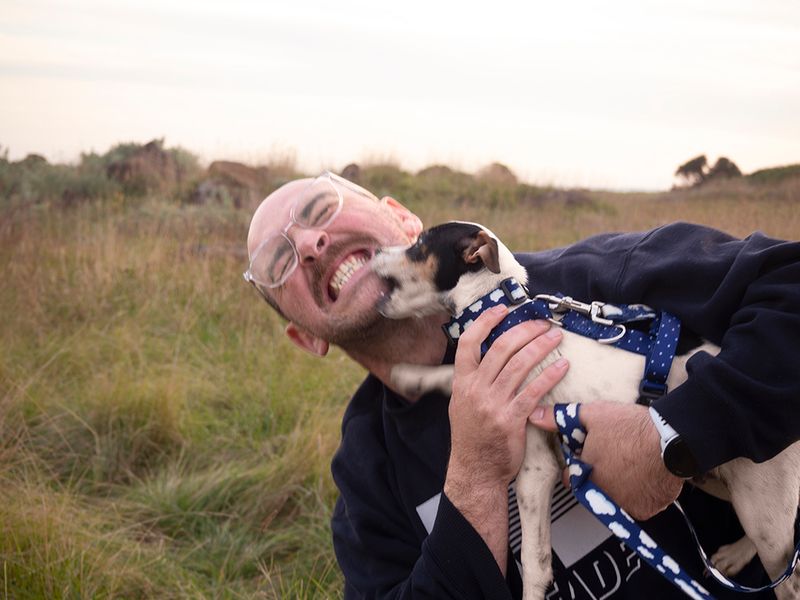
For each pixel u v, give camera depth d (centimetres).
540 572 86
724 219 384
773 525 80
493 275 93
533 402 86
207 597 134
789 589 81
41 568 129
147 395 193
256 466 174
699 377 77
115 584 131
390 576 97
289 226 103
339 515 107
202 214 417
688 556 90
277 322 258
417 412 98
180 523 155
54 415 190
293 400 199
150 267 296
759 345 77
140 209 434
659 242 91
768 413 75
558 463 88
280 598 132
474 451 88
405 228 110
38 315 252
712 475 85
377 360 101
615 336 88
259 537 153
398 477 99
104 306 265
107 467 175
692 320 85
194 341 243
